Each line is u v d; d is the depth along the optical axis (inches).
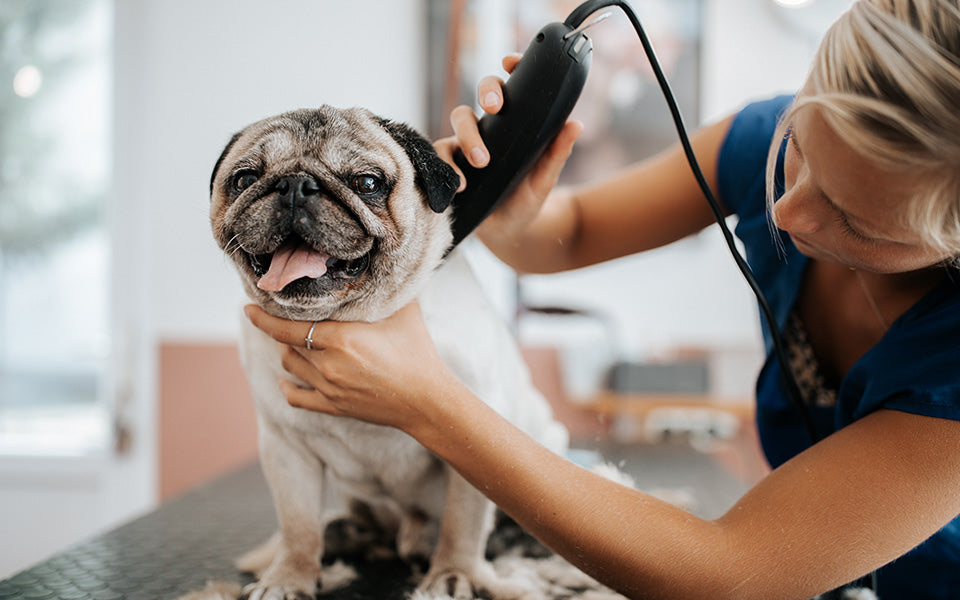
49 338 121.6
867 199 26.9
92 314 122.0
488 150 38.3
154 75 118.0
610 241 51.3
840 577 29.0
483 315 41.4
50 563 41.7
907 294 37.4
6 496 117.9
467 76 114.7
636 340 116.3
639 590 29.9
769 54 116.4
